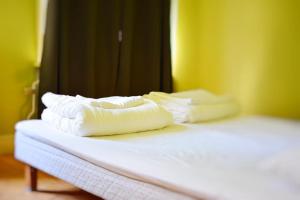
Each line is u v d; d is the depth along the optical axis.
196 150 0.98
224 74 0.93
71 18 1.96
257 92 0.80
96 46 1.83
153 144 1.19
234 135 0.87
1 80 2.20
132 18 1.63
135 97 1.51
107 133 1.34
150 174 0.92
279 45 0.76
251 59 0.82
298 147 0.67
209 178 0.79
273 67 0.77
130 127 1.38
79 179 1.21
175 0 1.18
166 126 1.49
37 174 1.78
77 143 1.24
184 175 0.85
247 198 0.66
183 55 1.13
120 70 1.67
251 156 0.74
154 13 1.41
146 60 1.47
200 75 1.05
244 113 0.86
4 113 2.22
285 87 0.75
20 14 2.22
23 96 2.27
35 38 2.29
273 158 0.68
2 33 2.17
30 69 2.30
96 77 1.82
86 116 1.31
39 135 1.40
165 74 1.29
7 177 1.86
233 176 0.74
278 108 0.76
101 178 1.11
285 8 0.74
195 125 1.29
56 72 1.98
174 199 0.86
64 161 1.29
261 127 0.78
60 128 1.43
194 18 1.03
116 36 1.73
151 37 1.45
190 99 1.22
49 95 1.61
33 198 1.61
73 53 1.93
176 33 1.17
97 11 1.84
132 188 0.99
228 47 0.89
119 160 1.04
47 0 2.05
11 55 2.22
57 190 1.72
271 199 0.64
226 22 0.89
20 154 1.59
